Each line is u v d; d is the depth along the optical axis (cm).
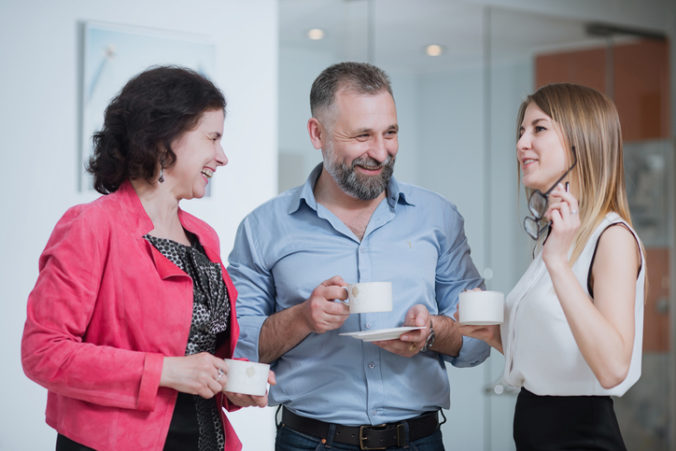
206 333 155
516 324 149
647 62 436
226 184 323
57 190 290
